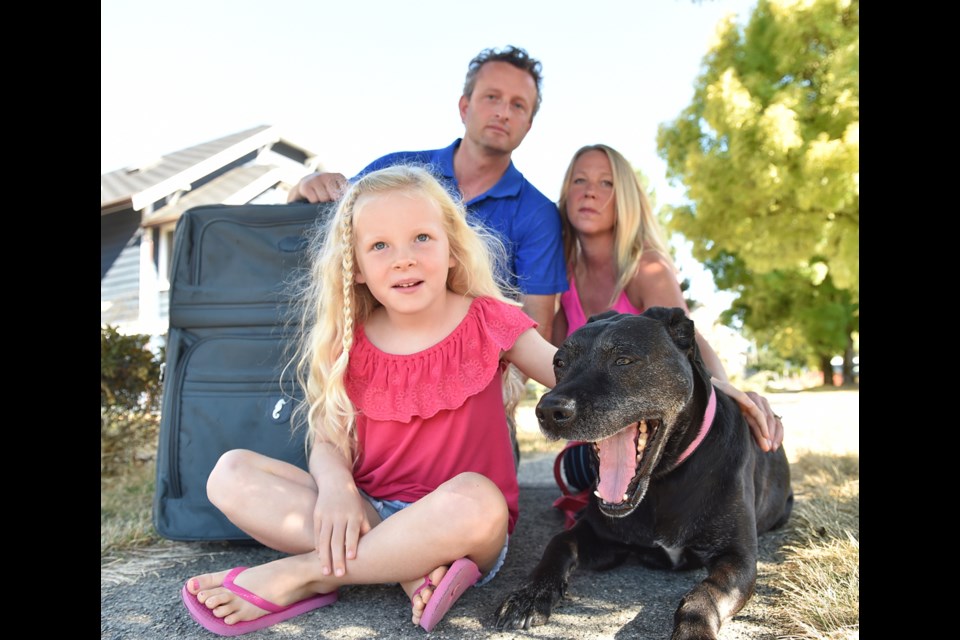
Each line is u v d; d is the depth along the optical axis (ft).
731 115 45.21
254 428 9.52
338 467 7.59
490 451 7.91
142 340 16.57
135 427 16.17
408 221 7.57
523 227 11.89
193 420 9.64
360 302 8.36
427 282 7.62
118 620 6.89
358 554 6.70
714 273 69.05
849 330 67.51
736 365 68.28
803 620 6.49
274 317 9.70
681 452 7.45
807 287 66.64
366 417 7.89
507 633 6.42
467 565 6.67
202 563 8.88
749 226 47.24
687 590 7.56
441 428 7.70
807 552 8.26
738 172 45.52
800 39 46.09
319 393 8.18
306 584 6.82
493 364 7.84
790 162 44.14
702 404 7.54
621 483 7.06
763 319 68.85
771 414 9.11
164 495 9.53
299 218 9.91
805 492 12.05
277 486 7.36
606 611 6.97
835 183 42.04
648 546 7.76
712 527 7.38
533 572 7.19
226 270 9.96
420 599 6.49
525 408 32.32
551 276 11.80
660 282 11.74
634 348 7.14
